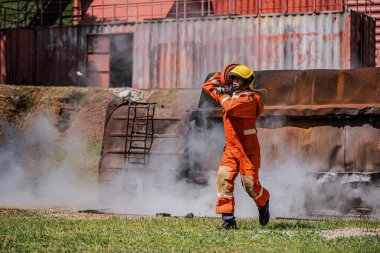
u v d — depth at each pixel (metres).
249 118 12.18
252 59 35.03
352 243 10.40
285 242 10.49
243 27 35.25
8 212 16.56
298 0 38.31
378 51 40.62
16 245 10.38
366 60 36.12
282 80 17.88
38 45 40.34
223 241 10.53
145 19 37.81
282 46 34.47
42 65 40.22
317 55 33.91
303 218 15.50
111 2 41.97
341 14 33.53
